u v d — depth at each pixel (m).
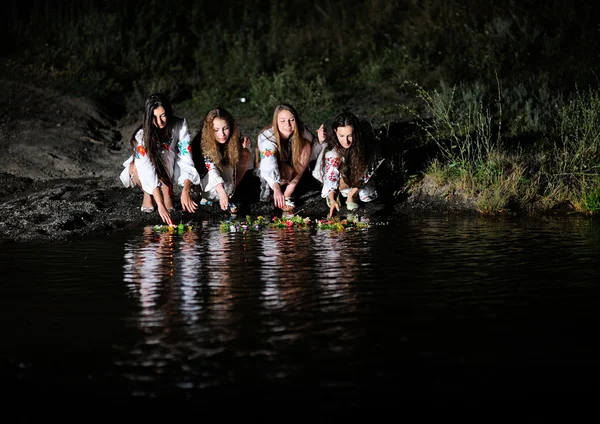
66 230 6.61
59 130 10.77
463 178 7.95
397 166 8.41
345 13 15.44
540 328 3.70
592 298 4.18
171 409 2.90
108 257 5.47
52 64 13.45
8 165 9.37
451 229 6.51
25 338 3.68
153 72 13.96
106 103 12.52
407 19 14.68
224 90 12.91
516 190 7.80
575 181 8.07
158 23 15.47
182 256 5.46
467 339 3.56
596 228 6.47
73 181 8.87
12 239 6.28
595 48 12.03
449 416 2.82
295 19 16.17
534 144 8.98
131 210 7.52
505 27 13.03
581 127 8.96
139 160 6.85
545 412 2.85
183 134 7.14
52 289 4.56
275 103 11.54
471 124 9.55
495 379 3.12
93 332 3.75
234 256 5.43
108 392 3.05
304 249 5.65
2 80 12.41
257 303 4.19
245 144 7.83
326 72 13.16
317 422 2.79
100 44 14.04
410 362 3.30
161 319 3.93
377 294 4.33
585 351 3.40
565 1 13.30
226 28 15.52
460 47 13.20
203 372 3.22
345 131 7.34
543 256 5.29
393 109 10.97
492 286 4.47
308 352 3.42
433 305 4.10
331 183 7.52
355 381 3.11
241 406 2.91
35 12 14.95
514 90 10.74
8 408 2.94
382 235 6.24
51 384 3.14
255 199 8.09
